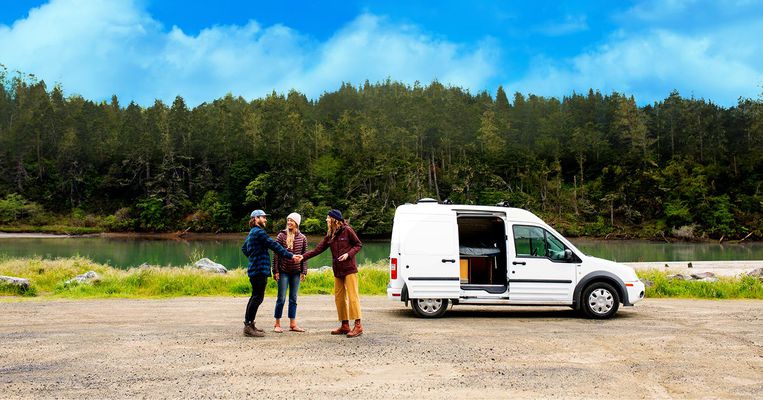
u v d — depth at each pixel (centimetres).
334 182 10981
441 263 1085
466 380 612
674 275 2195
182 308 1228
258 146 12006
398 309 1238
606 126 14912
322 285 1738
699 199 9562
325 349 768
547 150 13175
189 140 12025
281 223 9756
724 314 1166
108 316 1084
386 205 9625
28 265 2102
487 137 13388
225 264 4094
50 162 11781
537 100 18050
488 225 1216
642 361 711
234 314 1127
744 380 623
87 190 11338
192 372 638
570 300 1095
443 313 1112
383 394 557
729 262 3841
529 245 1110
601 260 1114
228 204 10406
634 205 10150
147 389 568
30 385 580
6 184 11162
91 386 578
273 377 618
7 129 12581
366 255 5475
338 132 13562
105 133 12750
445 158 12825
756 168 11038
